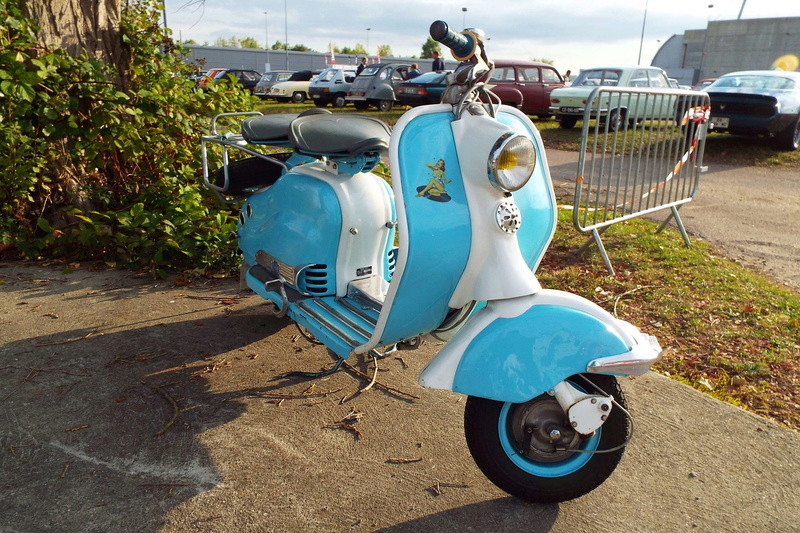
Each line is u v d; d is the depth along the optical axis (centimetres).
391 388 347
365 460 287
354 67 2344
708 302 480
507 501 263
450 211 245
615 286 511
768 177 1022
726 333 429
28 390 333
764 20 3750
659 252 590
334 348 291
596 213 535
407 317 258
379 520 251
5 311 429
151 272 504
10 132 507
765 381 371
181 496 260
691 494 272
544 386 229
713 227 705
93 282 488
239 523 247
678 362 392
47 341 387
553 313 238
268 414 320
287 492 265
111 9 601
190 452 288
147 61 608
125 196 583
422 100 1731
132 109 547
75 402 324
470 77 251
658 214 750
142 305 446
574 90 1412
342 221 320
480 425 247
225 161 391
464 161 249
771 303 480
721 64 4009
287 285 342
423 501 262
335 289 331
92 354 373
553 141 1323
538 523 252
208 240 517
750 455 299
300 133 313
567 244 611
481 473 281
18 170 516
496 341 235
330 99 2247
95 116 532
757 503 268
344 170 329
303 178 340
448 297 260
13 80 494
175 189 561
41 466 275
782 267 582
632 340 238
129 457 283
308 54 4194
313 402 332
